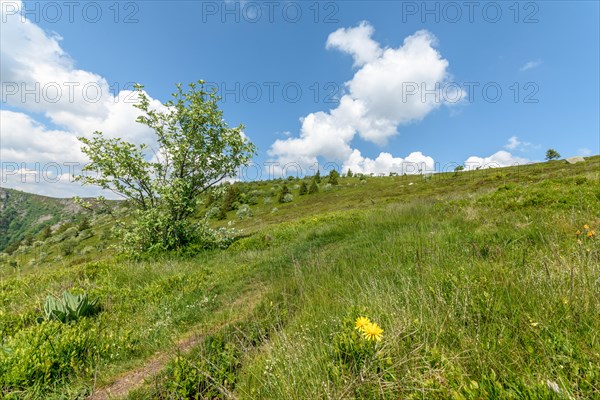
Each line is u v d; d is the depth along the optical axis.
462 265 4.11
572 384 1.51
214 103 14.24
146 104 12.98
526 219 6.96
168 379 2.75
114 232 12.84
